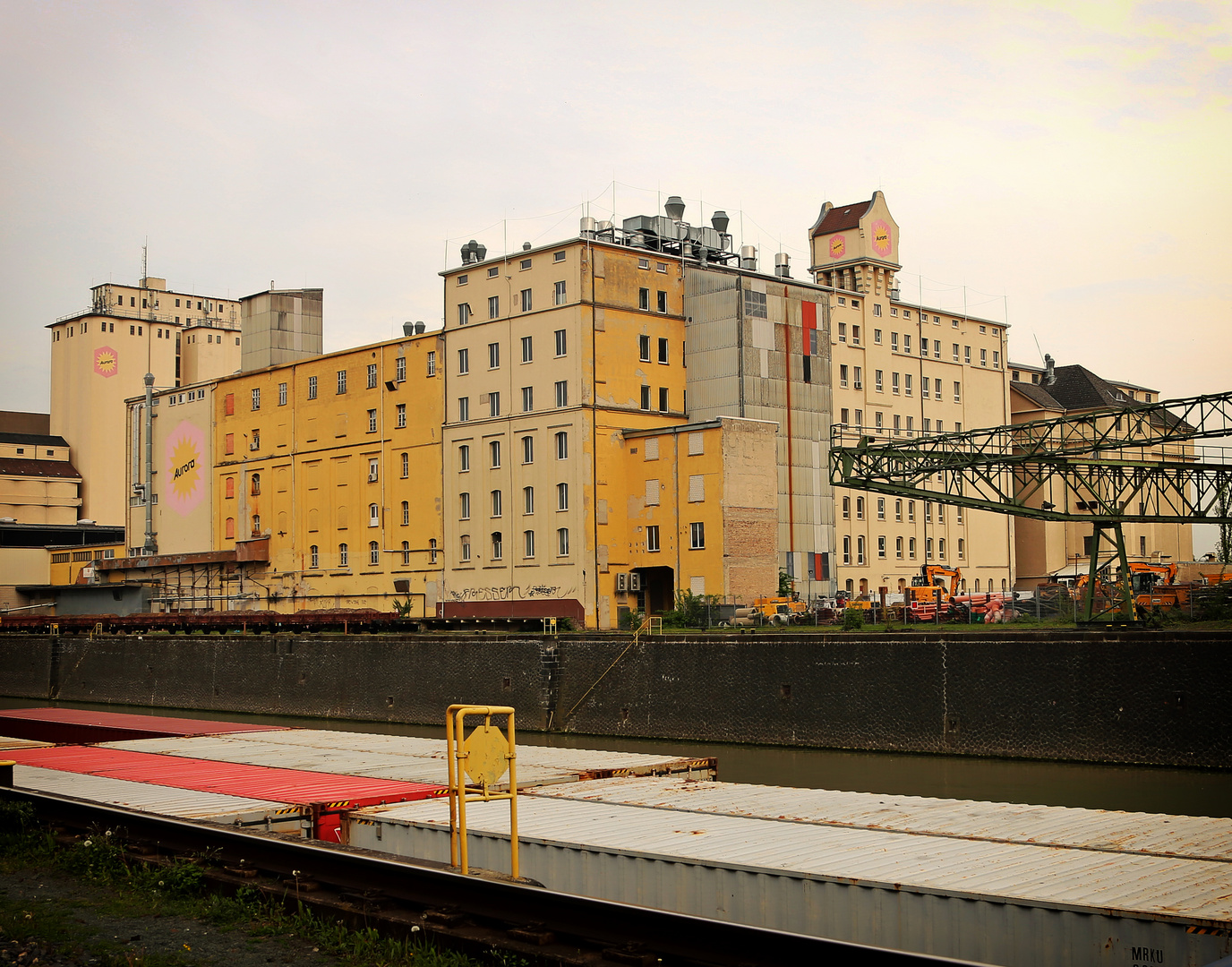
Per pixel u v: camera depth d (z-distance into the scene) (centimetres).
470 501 7869
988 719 4019
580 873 1680
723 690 4794
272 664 7019
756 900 1511
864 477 5703
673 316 7756
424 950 1415
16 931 1545
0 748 3212
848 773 3875
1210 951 1206
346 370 8956
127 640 8181
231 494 10050
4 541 13862
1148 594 5991
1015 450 6141
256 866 1781
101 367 16562
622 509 7306
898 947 1404
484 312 7900
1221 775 3478
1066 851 1599
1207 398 4622
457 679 5903
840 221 9975
